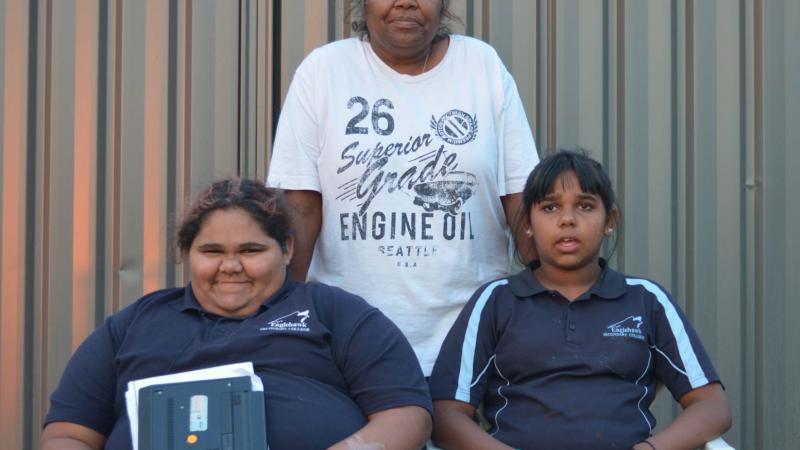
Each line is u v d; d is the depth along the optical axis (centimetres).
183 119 353
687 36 359
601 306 269
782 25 357
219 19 353
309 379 251
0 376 352
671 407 354
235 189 259
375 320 259
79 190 353
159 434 227
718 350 359
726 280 360
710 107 360
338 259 285
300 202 289
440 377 270
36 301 353
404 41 276
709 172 360
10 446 352
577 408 257
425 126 284
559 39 357
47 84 353
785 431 358
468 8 356
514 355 266
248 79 354
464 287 284
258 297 257
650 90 359
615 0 358
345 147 284
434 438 267
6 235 352
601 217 271
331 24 355
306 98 289
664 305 271
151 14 353
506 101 292
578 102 357
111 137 353
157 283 354
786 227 359
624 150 358
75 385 252
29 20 352
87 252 353
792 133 360
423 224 281
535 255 288
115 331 257
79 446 246
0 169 352
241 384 233
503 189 293
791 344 360
